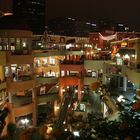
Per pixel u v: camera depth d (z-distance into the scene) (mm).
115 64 33469
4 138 11867
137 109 7473
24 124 32531
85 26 123688
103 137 8172
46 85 42219
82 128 8625
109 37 58656
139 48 27234
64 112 34438
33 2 143000
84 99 37438
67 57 51031
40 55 46000
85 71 43281
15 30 33719
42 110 39406
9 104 30609
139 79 22984
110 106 23062
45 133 8344
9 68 32031
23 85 32562
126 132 7738
